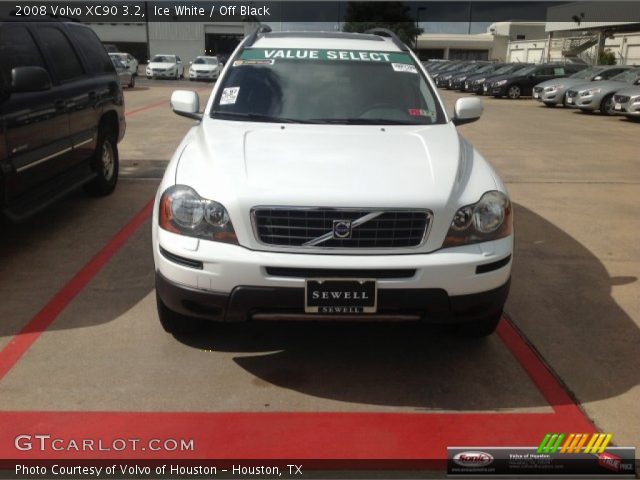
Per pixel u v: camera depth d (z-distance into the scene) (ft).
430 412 10.09
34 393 10.27
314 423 9.71
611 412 10.21
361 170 10.58
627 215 22.11
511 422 9.87
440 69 119.03
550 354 12.05
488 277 10.27
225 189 10.07
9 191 14.82
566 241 19.01
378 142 11.91
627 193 25.52
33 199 16.28
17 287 14.49
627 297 14.82
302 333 12.59
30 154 15.71
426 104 14.02
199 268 10.02
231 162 10.72
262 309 10.01
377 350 12.03
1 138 14.21
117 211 20.76
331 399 10.36
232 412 9.93
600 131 47.19
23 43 16.67
